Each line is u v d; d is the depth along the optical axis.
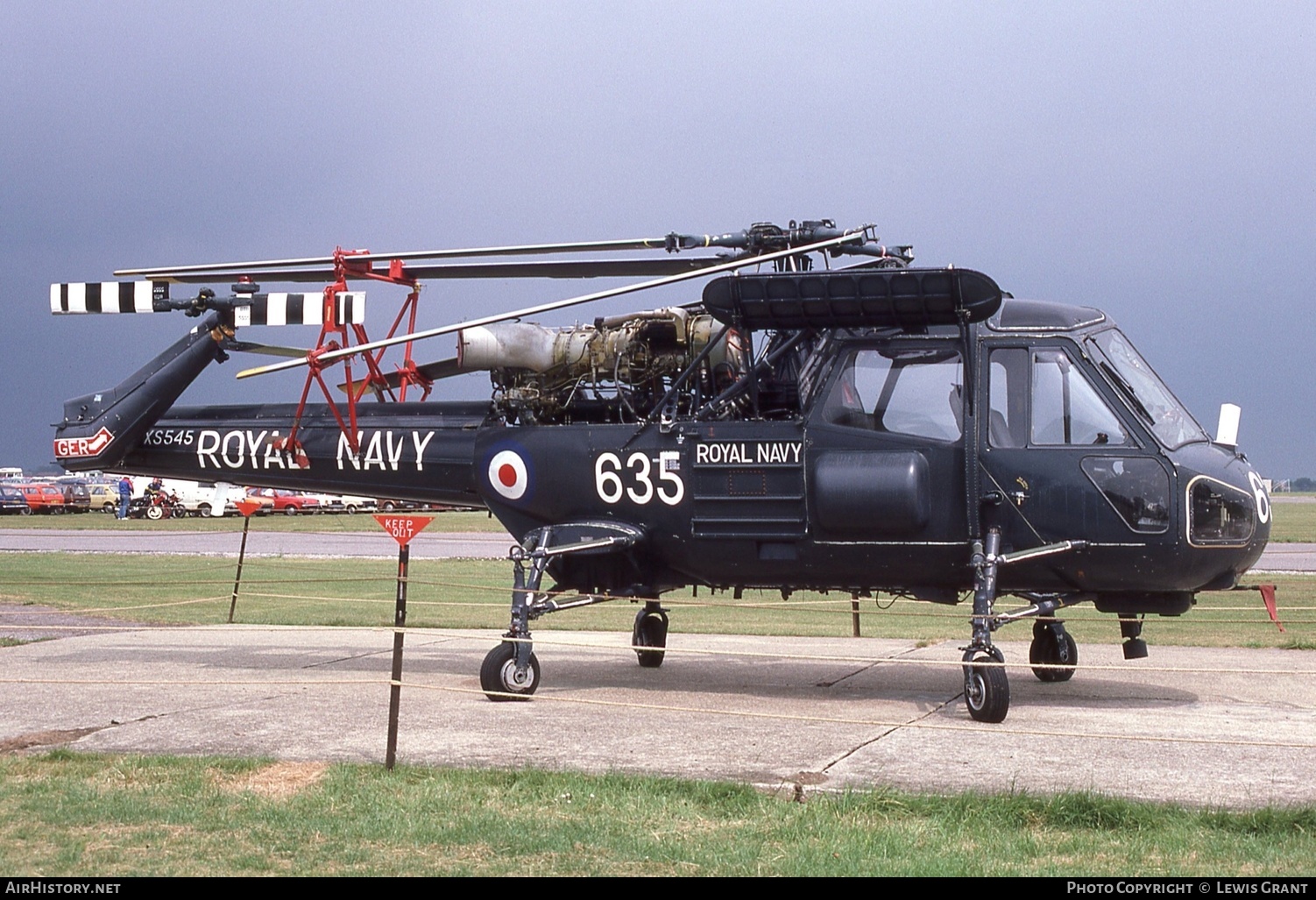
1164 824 6.24
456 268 11.95
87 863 5.62
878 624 17.84
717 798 6.74
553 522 11.25
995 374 9.84
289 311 11.59
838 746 8.24
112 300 11.92
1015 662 12.98
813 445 10.09
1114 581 9.62
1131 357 10.16
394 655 7.64
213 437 12.48
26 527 53.09
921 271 9.38
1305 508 113.44
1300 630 16.48
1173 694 10.78
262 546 39.28
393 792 6.91
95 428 12.16
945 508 9.79
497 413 11.62
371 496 12.33
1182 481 9.38
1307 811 6.26
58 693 10.48
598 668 12.50
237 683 10.33
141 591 22.22
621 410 11.26
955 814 6.42
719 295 10.03
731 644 14.62
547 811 6.55
